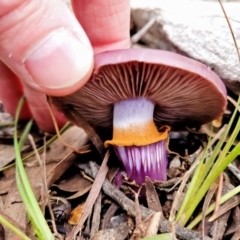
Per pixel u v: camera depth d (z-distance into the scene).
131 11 0.11
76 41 0.06
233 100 0.08
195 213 0.07
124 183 0.07
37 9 0.06
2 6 0.06
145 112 0.07
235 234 0.06
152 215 0.06
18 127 0.10
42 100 0.09
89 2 0.08
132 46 0.11
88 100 0.07
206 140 0.08
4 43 0.06
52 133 0.10
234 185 0.07
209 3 0.10
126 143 0.07
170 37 0.10
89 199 0.07
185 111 0.08
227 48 0.09
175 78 0.06
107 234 0.06
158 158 0.07
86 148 0.08
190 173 0.07
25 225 0.07
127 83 0.06
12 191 0.07
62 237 0.06
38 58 0.06
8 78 0.09
